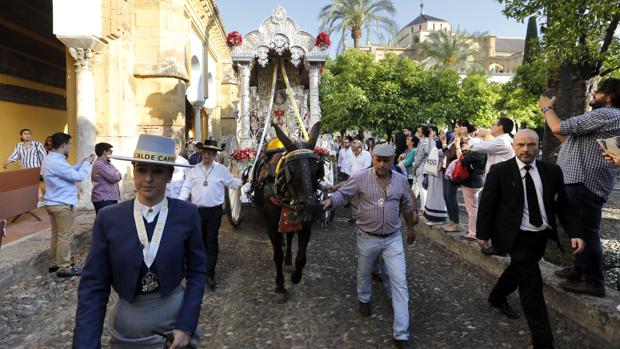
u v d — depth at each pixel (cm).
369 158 941
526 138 367
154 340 226
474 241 637
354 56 2766
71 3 882
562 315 427
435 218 779
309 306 484
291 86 1134
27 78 1235
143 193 230
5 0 1114
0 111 1113
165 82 1102
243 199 864
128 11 1043
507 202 378
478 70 3847
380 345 394
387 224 416
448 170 663
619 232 780
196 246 242
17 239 664
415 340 402
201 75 1697
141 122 1099
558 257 534
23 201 553
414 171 890
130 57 1066
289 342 402
